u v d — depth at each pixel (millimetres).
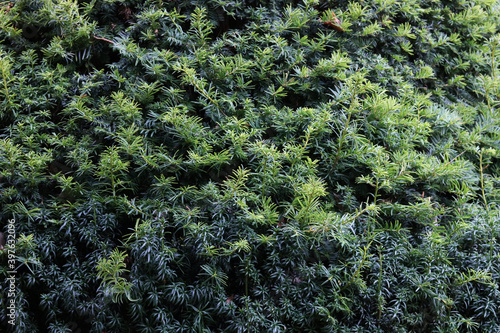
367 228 1817
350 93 1899
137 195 1823
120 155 1820
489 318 1772
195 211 1754
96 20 1960
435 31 2141
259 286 1741
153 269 1734
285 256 1764
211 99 1847
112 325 1703
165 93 1858
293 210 1768
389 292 1752
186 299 1717
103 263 1656
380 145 1938
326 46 2018
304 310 1737
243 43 1932
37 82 1883
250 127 1877
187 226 1734
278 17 1992
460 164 1881
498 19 2258
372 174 1873
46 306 1701
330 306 1727
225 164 1846
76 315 1720
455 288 1795
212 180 1840
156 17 1908
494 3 2238
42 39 1954
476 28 2176
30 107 1849
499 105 2176
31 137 1798
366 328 1746
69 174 1821
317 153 1883
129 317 1731
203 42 1913
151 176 1812
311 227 1734
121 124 1823
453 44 2160
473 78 2162
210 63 1897
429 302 1777
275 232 1755
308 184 1721
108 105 1833
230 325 1711
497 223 1843
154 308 1711
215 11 1973
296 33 1980
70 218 1746
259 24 1966
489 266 1796
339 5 2053
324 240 1801
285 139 1869
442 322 1759
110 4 1944
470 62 2168
